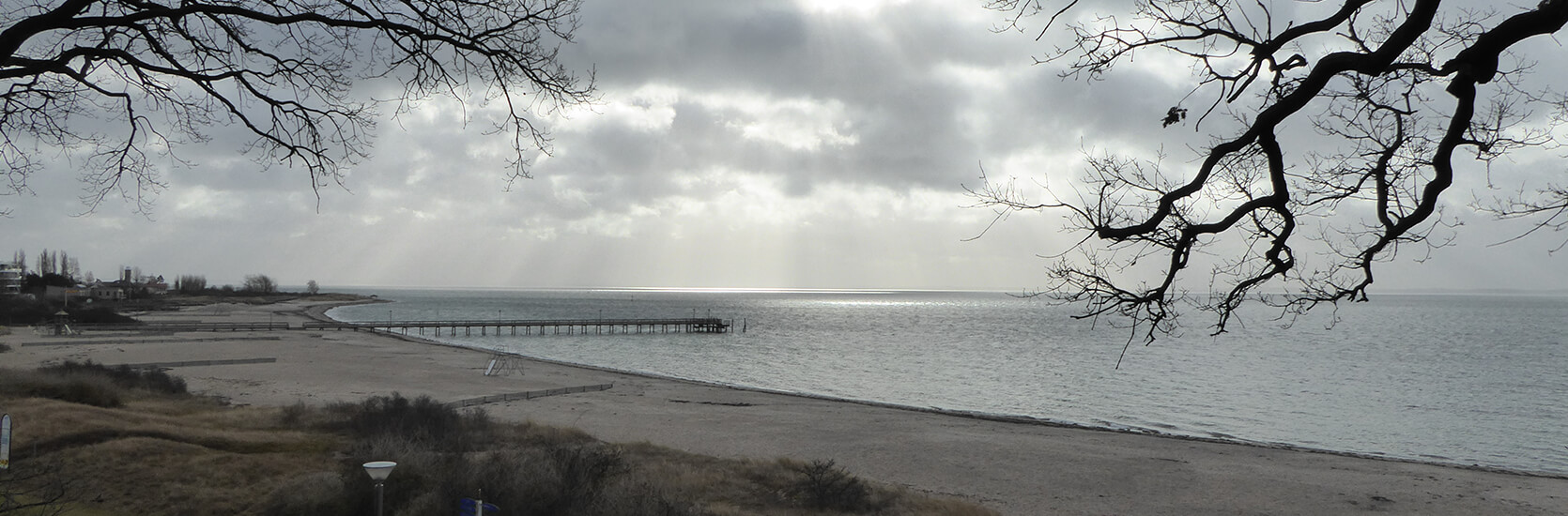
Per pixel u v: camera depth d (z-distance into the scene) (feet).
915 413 140.26
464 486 54.24
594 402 144.15
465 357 236.43
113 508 53.78
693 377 219.00
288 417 91.50
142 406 95.91
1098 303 18.16
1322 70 14.90
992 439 112.37
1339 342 344.49
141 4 15.48
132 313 435.94
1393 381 207.31
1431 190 16.70
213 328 298.56
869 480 83.51
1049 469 93.09
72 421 71.97
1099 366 248.32
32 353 188.96
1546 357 277.03
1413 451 120.88
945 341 361.71
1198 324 467.93
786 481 76.07
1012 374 225.97
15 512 42.45
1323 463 99.45
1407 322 556.51
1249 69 16.57
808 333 425.28
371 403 99.45
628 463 76.79
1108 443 111.34
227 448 70.44
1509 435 134.10
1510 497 84.28
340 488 55.16
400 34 17.78
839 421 127.24
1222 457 102.12
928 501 73.51
